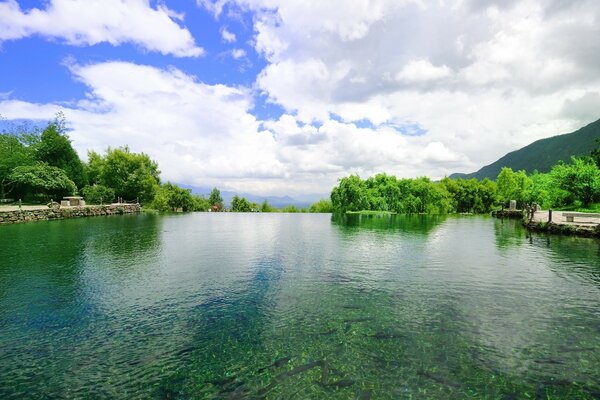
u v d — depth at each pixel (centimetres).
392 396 525
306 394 530
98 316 841
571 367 614
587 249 1830
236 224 3491
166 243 2014
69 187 5228
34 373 593
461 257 1591
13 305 917
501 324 800
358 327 777
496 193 8600
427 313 867
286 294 1020
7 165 4809
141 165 6781
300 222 3791
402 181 5953
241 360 632
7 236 2205
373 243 2050
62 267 1347
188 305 922
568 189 4197
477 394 534
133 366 615
